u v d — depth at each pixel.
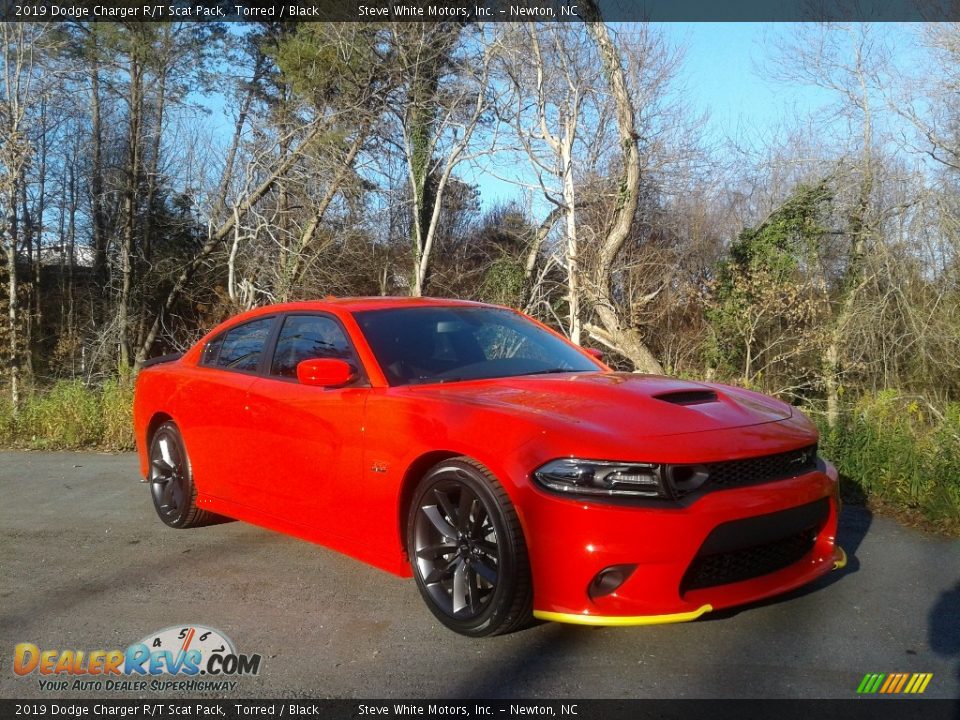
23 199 26.39
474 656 3.40
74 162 28.73
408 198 22.52
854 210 15.22
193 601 4.12
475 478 3.43
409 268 23.05
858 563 4.45
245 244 23.19
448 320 4.71
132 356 26.36
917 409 9.77
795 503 3.39
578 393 3.71
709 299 15.04
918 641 3.44
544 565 3.21
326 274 20.89
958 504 5.11
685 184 17.81
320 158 20.55
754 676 3.16
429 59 20.16
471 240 24.48
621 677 3.18
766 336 13.81
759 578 3.40
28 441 9.41
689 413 3.51
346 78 20.73
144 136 26.08
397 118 21.61
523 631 3.63
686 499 3.18
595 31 14.84
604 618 3.11
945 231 13.62
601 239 15.70
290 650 3.51
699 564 3.21
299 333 4.76
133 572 4.60
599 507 3.12
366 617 3.86
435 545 3.66
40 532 5.51
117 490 6.77
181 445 5.44
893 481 5.70
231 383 4.98
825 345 13.06
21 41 20.42
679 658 3.33
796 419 3.80
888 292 13.64
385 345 4.32
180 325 27.55
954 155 13.98
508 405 3.58
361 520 4.00
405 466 3.74
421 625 3.74
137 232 27.72
